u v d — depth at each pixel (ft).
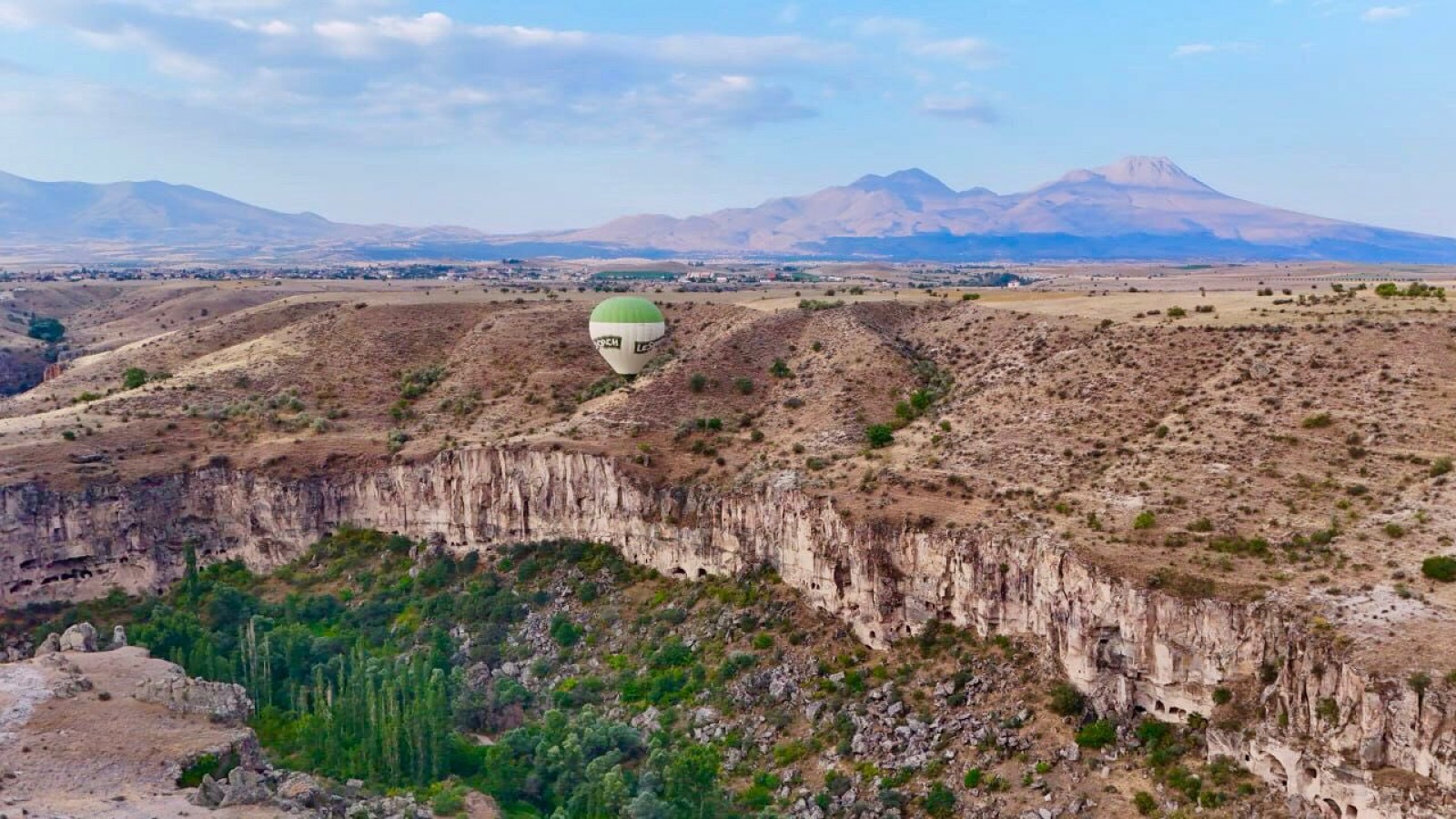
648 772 316.81
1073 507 332.60
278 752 336.70
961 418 425.69
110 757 276.00
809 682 350.23
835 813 295.48
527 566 454.40
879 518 356.18
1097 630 295.07
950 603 339.77
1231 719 266.77
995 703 309.83
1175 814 259.80
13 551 444.96
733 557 410.11
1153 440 358.84
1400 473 307.78
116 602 459.73
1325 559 280.72
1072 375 421.18
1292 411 349.00
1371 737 234.99
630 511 441.68
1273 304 460.96
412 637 425.28
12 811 244.83
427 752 332.60
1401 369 354.33
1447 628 244.83
